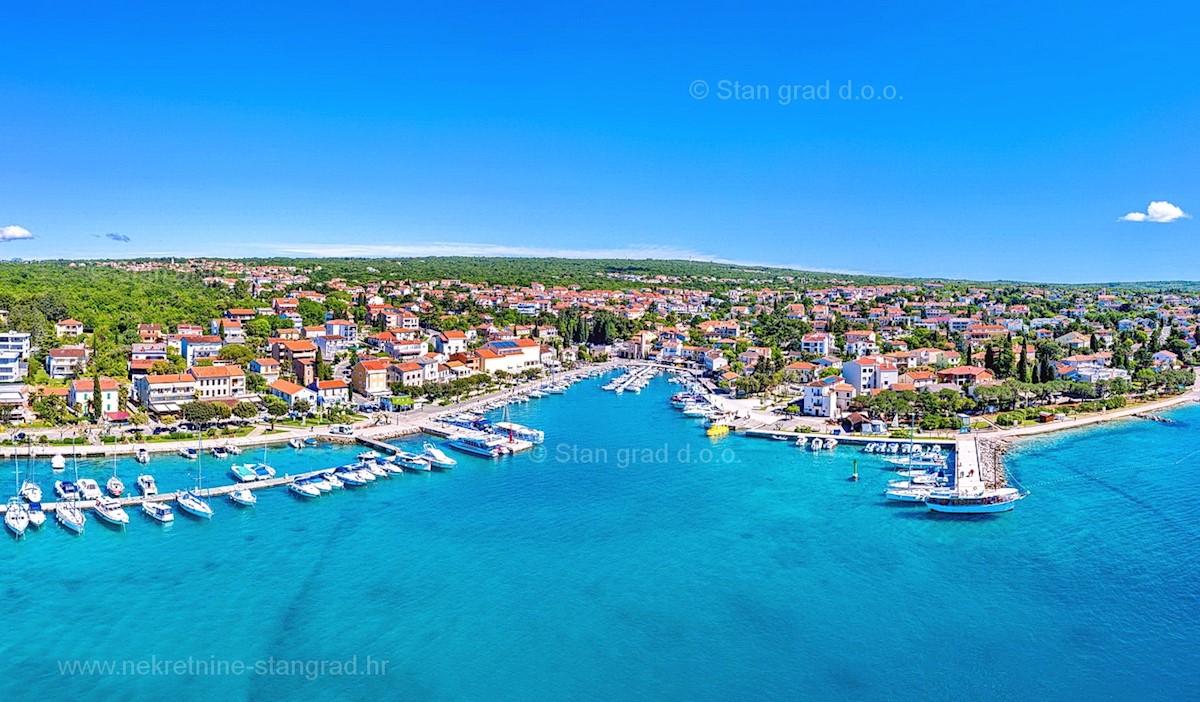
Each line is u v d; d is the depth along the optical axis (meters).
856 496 178.62
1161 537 151.62
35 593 125.62
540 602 125.31
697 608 123.75
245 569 135.88
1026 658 109.62
